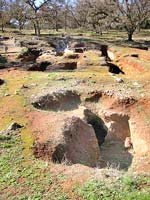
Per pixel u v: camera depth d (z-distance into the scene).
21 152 8.82
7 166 8.11
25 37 38.00
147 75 16.89
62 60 21.75
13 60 23.62
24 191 7.15
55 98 13.05
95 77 15.79
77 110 12.67
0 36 38.03
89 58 21.73
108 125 12.48
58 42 34.53
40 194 7.02
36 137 9.64
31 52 28.28
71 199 6.82
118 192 6.98
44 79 15.54
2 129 10.30
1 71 18.23
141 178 7.52
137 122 11.98
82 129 10.95
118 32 49.56
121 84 14.68
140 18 35.97
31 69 19.61
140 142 11.03
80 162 9.59
